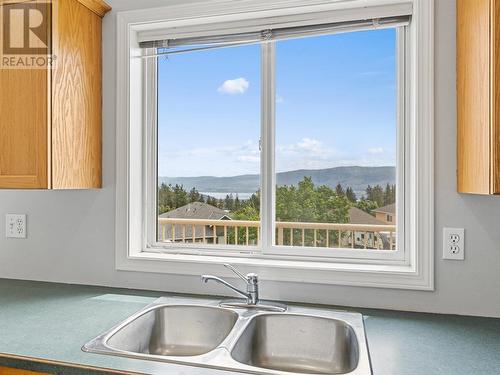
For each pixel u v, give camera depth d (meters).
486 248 1.38
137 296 1.59
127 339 1.25
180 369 0.94
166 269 1.66
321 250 1.66
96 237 1.75
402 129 1.59
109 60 1.74
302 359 1.34
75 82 1.58
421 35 1.43
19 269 1.85
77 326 1.23
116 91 1.72
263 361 1.35
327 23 1.61
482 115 1.15
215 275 1.61
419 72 1.43
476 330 1.24
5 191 1.84
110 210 1.73
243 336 1.22
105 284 1.74
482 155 1.15
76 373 0.95
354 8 1.57
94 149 1.69
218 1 1.62
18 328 1.21
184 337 1.46
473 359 1.02
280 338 1.37
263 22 1.67
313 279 1.52
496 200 1.38
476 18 1.20
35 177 1.45
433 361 1.01
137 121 1.78
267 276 1.57
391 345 1.11
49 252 1.81
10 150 1.48
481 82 1.16
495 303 1.38
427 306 1.43
